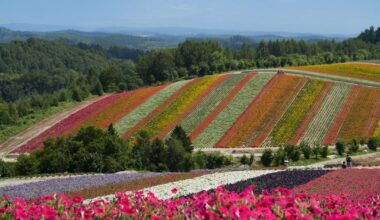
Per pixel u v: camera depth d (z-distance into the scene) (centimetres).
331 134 6112
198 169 4328
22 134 7075
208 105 7294
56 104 8769
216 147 5897
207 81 8412
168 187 2561
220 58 13725
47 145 4378
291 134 6147
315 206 865
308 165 4759
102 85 11069
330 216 774
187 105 7344
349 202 1106
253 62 13475
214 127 6494
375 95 7306
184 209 898
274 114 6794
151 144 4634
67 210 936
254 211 780
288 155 5181
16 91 17938
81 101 9181
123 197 990
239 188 2258
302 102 7169
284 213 815
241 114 6844
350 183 2445
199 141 6094
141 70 12962
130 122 6888
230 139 6059
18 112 8138
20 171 4062
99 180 3048
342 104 7044
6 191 2600
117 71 11775
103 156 4197
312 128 6319
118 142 4478
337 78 8456
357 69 9625
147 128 6612
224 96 7594
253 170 3369
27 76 18400
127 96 8081
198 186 2530
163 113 7106
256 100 7319
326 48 17112
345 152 5525
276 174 2750
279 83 7994
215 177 2841
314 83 7944
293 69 9781
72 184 2869
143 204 973
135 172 3828
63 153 4175
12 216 907
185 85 8319
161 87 8462
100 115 7312
